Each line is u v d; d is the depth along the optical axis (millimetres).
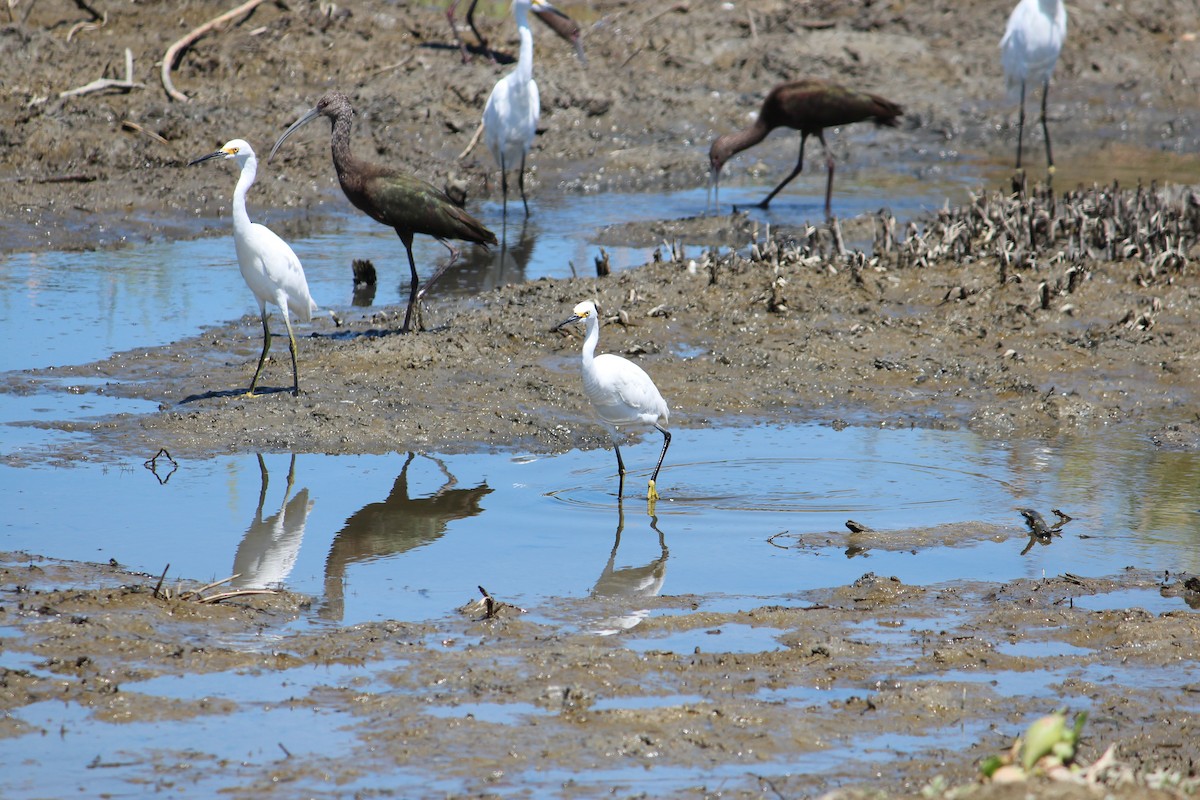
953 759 6977
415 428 13266
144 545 10367
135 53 28875
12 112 25641
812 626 8883
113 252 20547
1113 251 18406
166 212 22750
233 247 21094
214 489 11680
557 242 21875
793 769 6859
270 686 7801
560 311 16641
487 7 35500
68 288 18312
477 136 26375
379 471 12305
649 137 29609
